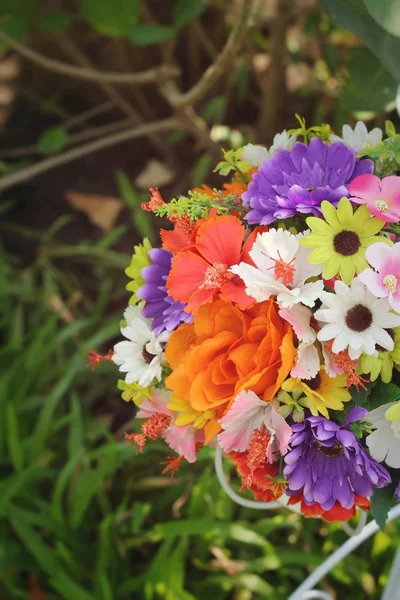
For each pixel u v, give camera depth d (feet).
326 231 2.06
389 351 2.09
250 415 2.11
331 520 2.22
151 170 5.38
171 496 3.89
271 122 4.83
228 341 2.11
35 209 5.43
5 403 3.99
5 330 4.81
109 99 5.72
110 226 5.29
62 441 4.20
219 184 5.12
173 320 2.19
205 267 2.17
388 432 2.15
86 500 3.56
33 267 5.00
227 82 5.37
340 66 4.68
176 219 2.27
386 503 2.20
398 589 2.80
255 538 3.40
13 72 5.72
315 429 2.07
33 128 5.75
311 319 2.11
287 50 4.55
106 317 4.86
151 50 5.47
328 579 3.65
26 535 3.48
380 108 3.23
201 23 5.28
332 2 2.68
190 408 2.18
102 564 3.46
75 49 5.10
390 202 2.07
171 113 5.58
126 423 4.48
